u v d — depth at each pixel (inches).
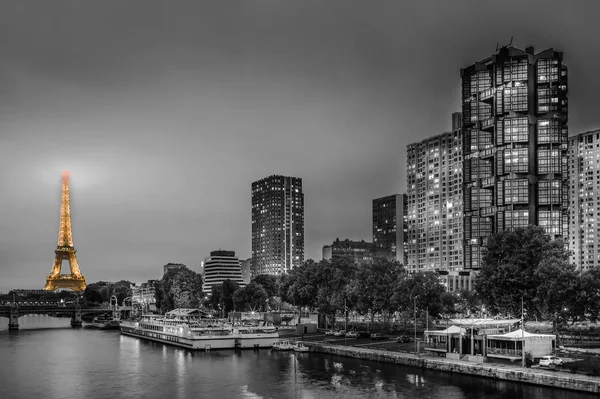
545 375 4722.0
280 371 6112.2
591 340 6643.7
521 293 6702.8
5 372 6353.3
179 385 5497.1
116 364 6909.5
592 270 6402.6
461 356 5797.2
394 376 5536.4
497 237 7209.6
